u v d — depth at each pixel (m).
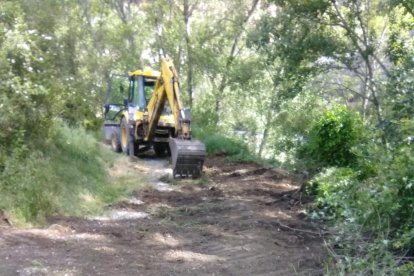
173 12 25.64
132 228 7.89
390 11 13.59
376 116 11.38
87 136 12.30
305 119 17.06
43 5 11.73
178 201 9.98
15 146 8.67
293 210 9.14
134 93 15.72
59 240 6.82
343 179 7.42
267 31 13.43
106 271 5.68
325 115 10.02
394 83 8.07
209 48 24.17
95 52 22.14
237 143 17.00
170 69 12.79
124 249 6.66
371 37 15.04
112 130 16.23
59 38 11.15
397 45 13.22
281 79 14.72
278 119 20.66
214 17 25.14
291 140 12.46
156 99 13.66
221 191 10.91
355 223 5.75
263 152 23.66
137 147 15.05
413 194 5.27
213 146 16.36
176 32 24.56
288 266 6.18
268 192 10.85
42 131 9.65
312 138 10.12
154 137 14.48
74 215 8.42
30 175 8.20
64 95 10.39
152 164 14.03
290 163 12.16
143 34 25.84
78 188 9.35
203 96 25.48
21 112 8.84
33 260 5.79
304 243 7.24
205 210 9.23
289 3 13.34
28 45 9.38
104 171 11.15
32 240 6.66
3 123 8.55
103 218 8.49
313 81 16.97
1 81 8.49
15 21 9.41
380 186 5.57
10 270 5.43
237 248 6.98
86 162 10.90
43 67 9.59
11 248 6.19
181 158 11.39
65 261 5.88
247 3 25.44
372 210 5.49
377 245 5.16
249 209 9.23
